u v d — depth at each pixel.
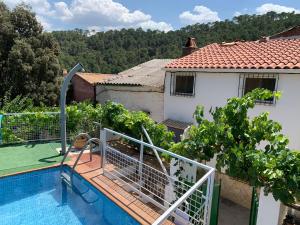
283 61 10.39
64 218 6.88
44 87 26.72
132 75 19.95
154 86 15.19
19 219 6.78
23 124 11.91
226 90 11.70
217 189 5.35
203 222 5.26
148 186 7.30
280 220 5.57
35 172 8.95
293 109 9.62
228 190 9.13
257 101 10.46
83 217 6.93
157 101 15.59
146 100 16.30
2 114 11.43
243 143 5.88
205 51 15.56
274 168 4.82
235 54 13.30
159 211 6.55
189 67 12.80
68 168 9.35
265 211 5.33
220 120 6.23
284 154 4.91
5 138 11.52
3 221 6.66
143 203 6.92
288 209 6.00
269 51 12.38
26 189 8.31
